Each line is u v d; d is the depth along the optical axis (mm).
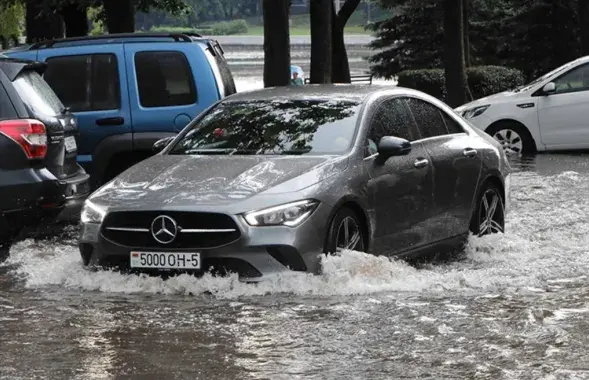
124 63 18688
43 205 15211
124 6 34219
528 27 66312
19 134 15039
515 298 11766
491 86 49031
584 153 29109
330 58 35969
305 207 11945
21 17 62156
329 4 35781
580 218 17688
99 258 12438
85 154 18719
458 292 12078
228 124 13984
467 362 9305
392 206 13203
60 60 18828
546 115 29016
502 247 14922
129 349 9875
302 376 8961
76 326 10750
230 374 9039
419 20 67375
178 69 18656
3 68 15352
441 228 14242
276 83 30953
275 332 10359
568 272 13242
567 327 10469
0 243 15672
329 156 12859
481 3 68000
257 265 11836
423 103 14750
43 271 13008
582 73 29016
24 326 10797
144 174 13047
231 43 174500
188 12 40031
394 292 12031
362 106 13656
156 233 12023
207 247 11891
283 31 30922
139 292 12055
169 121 18578
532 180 23094
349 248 12555
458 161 14609
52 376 9070
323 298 11688
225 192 12109
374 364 9281
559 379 8805
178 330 10500
